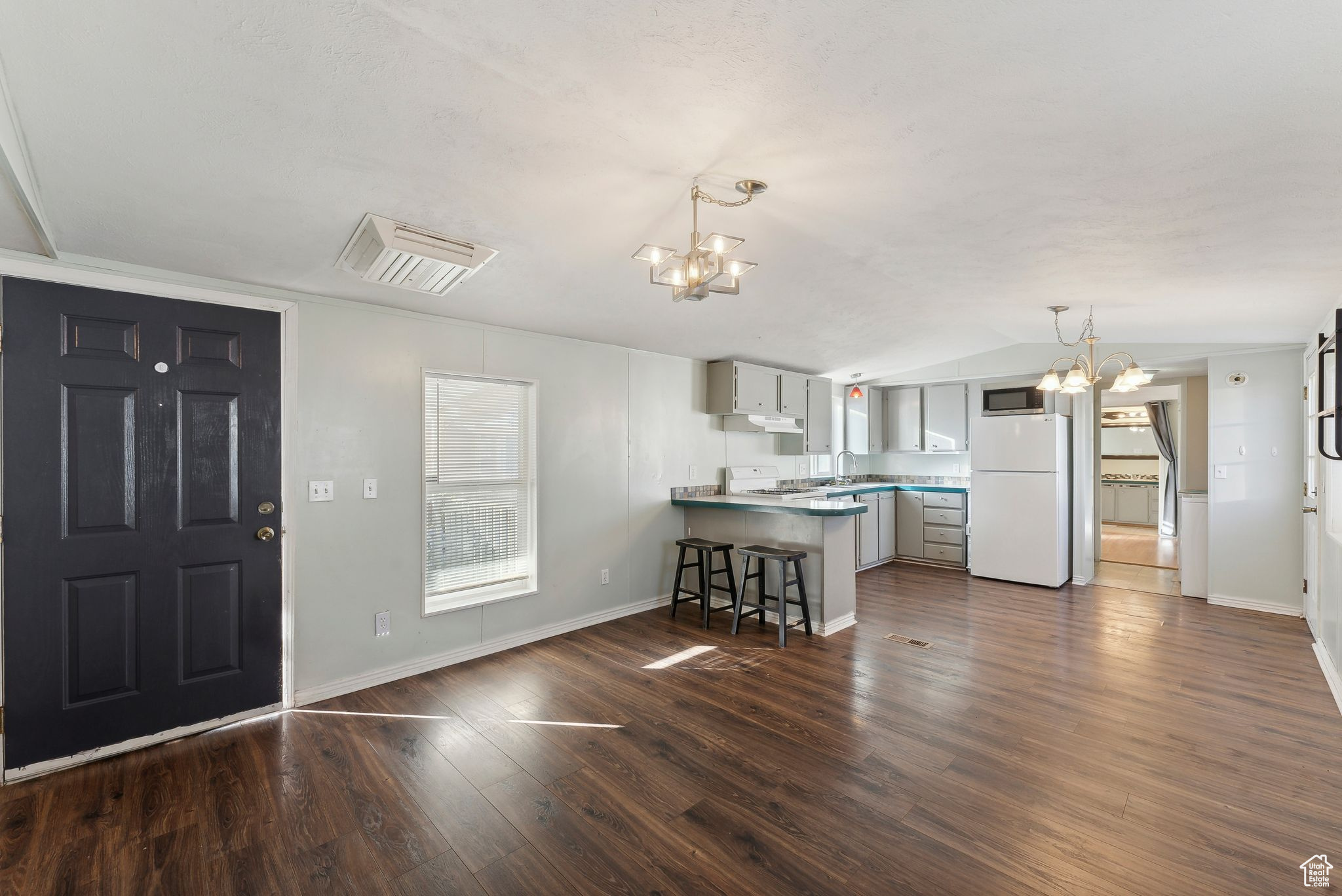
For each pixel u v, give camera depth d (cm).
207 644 266
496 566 374
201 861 182
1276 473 442
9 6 119
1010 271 305
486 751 246
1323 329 367
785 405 543
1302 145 159
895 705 287
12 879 175
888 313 415
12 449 225
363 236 231
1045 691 303
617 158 193
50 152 168
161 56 137
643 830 195
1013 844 186
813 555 408
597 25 131
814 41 134
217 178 189
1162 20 117
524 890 169
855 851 184
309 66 144
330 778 227
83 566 238
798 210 239
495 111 166
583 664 345
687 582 488
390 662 321
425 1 124
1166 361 492
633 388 449
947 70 141
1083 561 543
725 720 273
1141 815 200
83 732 238
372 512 314
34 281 229
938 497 629
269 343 283
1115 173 186
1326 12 109
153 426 253
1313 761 233
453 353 346
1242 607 456
